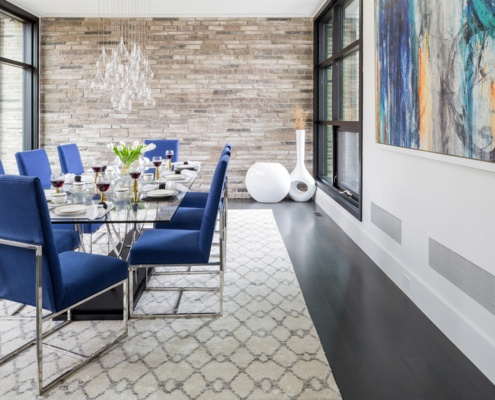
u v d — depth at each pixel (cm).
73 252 256
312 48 698
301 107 706
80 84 692
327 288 332
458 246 240
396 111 324
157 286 337
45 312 288
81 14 671
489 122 197
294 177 684
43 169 417
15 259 205
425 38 268
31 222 195
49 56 689
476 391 202
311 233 498
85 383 208
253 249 436
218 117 705
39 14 670
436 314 267
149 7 638
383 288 331
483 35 200
